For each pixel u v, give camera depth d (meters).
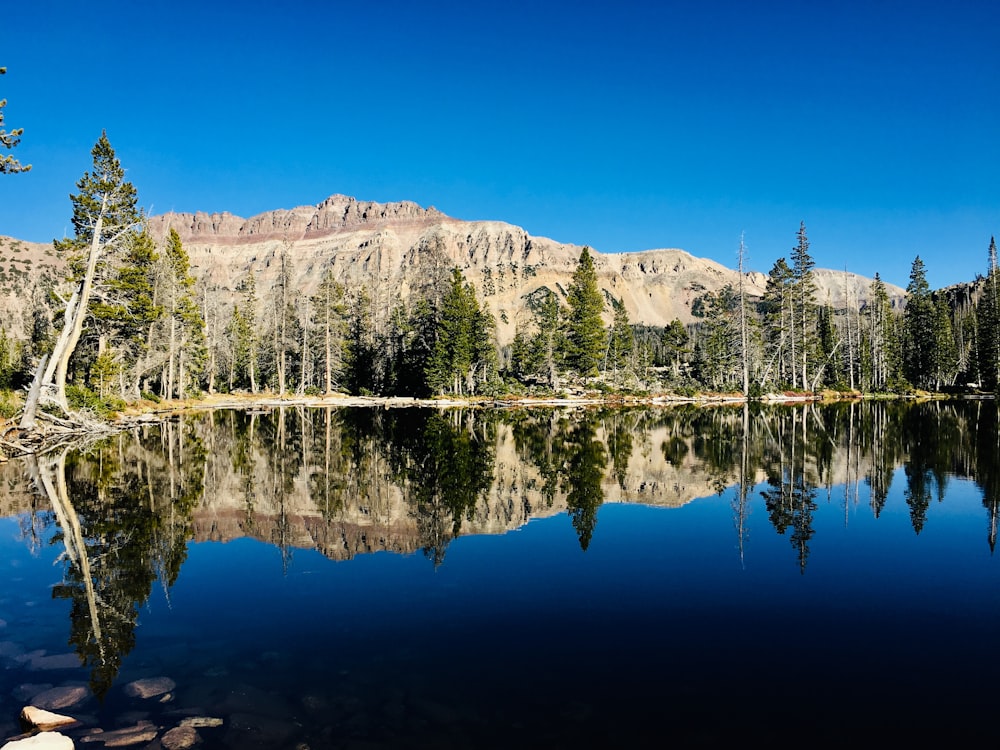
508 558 11.61
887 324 79.06
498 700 6.28
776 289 72.75
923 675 6.94
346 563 11.27
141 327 44.38
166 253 53.62
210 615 8.68
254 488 18.09
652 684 6.66
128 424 37.50
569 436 33.34
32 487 17.94
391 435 33.59
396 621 8.50
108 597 9.41
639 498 17.39
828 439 30.59
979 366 74.81
